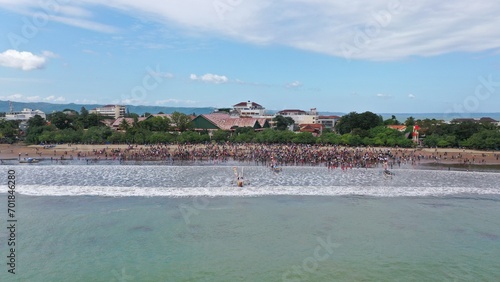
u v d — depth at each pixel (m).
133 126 121.75
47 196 45.66
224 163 77.12
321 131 156.50
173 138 111.75
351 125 140.00
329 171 66.44
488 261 29.66
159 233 34.31
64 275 26.52
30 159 78.12
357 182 56.50
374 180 58.38
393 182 57.03
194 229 35.44
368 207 43.41
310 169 68.44
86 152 92.69
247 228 35.97
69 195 46.22
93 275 26.59
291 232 35.12
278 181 56.22
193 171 64.50
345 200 46.19
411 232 35.62
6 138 122.38
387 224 37.72
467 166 77.25
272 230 35.56
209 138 116.12
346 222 38.09
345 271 27.66
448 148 106.38
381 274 27.31
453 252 31.31
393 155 90.56
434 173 66.19
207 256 29.83
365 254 30.66
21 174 60.66
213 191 48.94
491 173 67.00
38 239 32.53
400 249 31.72
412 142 109.56
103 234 33.84
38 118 140.25
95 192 47.69
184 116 139.00
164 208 41.50
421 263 29.20
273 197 46.81
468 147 105.69
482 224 38.12
